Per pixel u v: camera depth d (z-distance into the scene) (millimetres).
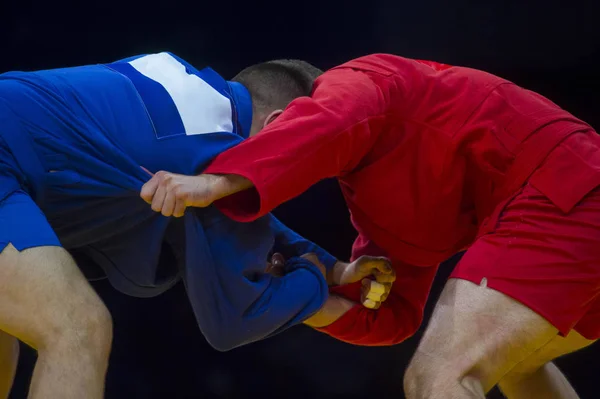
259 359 11805
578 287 6020
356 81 6480
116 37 11992
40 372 5125
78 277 5418
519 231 6156
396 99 6520
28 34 11781
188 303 11891
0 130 5645
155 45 12109
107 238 6332
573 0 12148
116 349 11648
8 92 5766
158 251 6277
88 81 6039
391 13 12305
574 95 12672
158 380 11586
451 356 5906
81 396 5078
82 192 5883
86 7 11836
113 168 5863
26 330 5270
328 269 7316
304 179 6078
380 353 11852
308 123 6086
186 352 11742
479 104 6516
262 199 5914
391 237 6984
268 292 6359
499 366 5938
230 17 12141
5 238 5340
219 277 6227
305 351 11875
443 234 6875
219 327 6277
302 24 12273
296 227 12375
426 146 6535
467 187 6707
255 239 6379
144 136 6008
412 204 6727
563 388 7680
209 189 5863
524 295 5977
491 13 12328
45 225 5508
